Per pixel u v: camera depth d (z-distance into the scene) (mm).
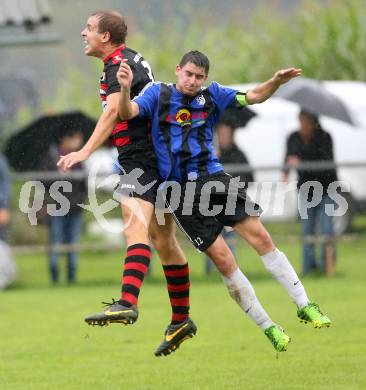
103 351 32906
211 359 31094
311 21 78250
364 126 67625
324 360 30328
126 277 24547
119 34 26500
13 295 47281
